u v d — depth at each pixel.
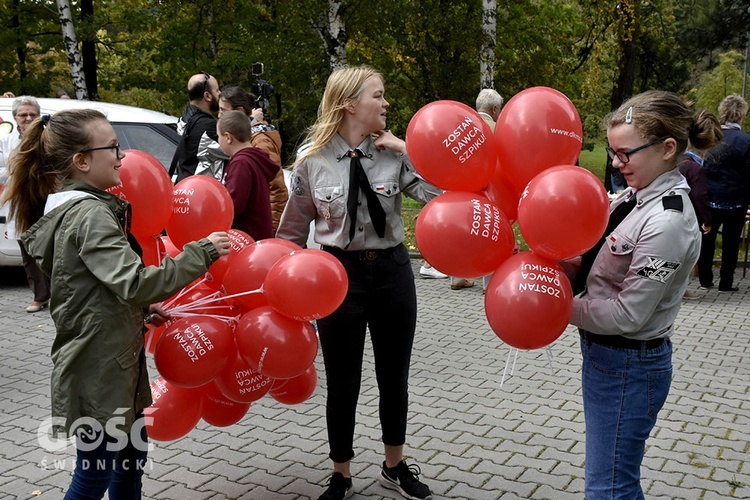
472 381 5.18
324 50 15.88
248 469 3.89
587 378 2.55
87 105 8.12
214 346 2.82
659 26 19.30
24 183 2.63
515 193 2.82
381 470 3.73
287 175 6.64
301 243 3.43
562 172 2.43
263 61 15.98
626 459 2.46
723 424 4.41
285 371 2.86
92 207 2.47
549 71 17.80
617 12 16.55
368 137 3.23
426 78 16.94
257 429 4.41
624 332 2.38
